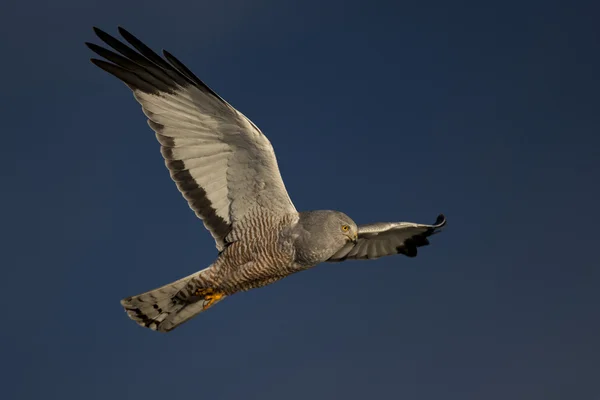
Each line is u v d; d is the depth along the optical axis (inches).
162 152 496.7
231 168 502.0
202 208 506.3
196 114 486.9
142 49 476.1
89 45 481.1
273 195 504.7
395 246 613.0
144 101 491.2
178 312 522.6
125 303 514.3
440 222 596.1
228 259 509.7
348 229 514.9
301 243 502.9
